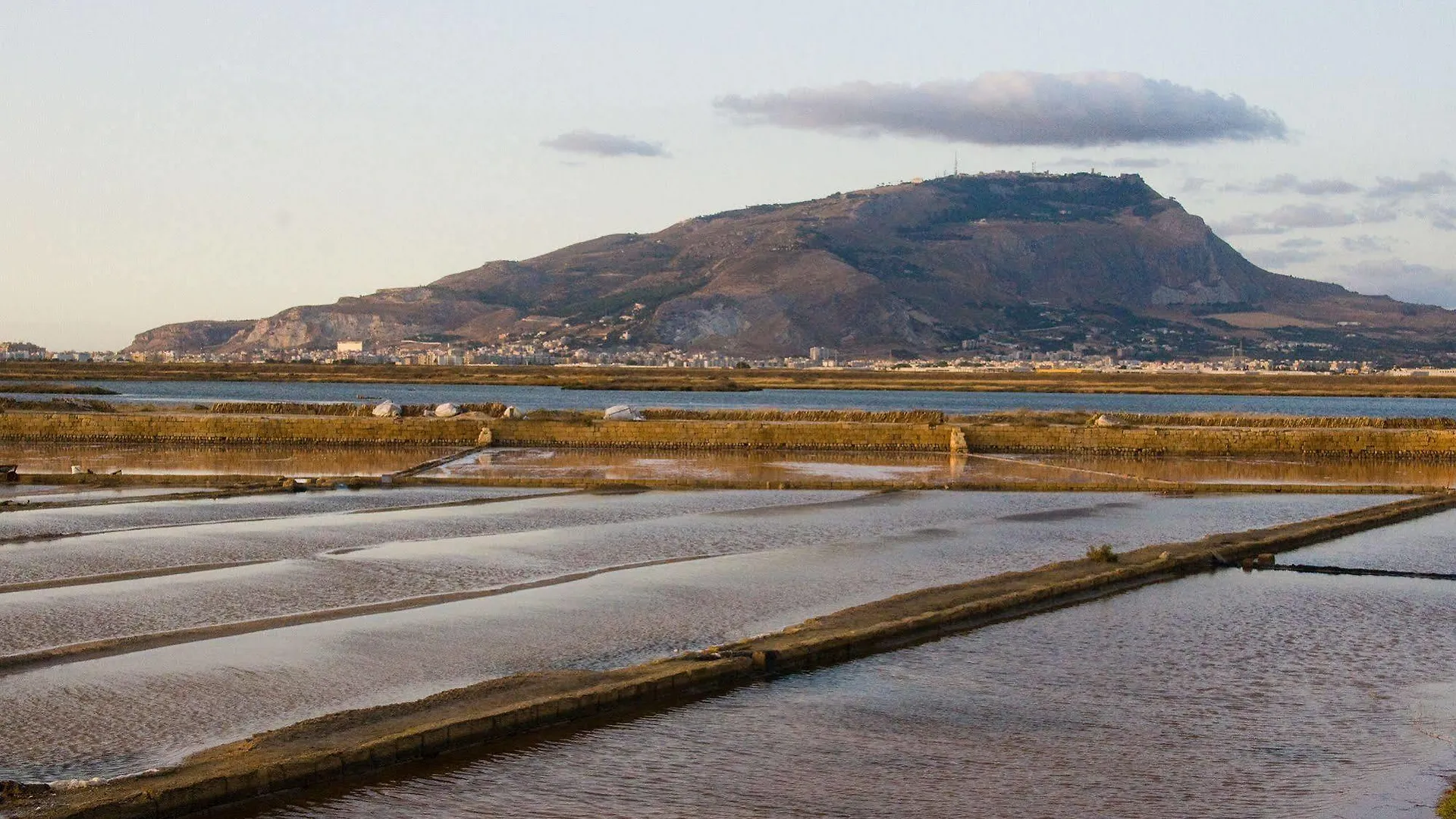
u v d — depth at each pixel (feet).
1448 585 139.03
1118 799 73.82
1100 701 92.43
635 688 89.66
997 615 119.65
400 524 170.09
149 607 114.52
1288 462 313.94
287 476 232.12
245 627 107.96
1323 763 80.07
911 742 83.10
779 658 98.89
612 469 268.21
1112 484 239.09
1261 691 95.76
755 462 292.81
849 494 219.61
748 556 149.28
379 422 330.95
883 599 122.93
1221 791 75.10
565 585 128.67
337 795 72.28
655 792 73.61
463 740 80.12
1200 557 148.15
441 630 108.27
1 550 143.64
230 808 70.13
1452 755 81.92
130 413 384.06
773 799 72.90
